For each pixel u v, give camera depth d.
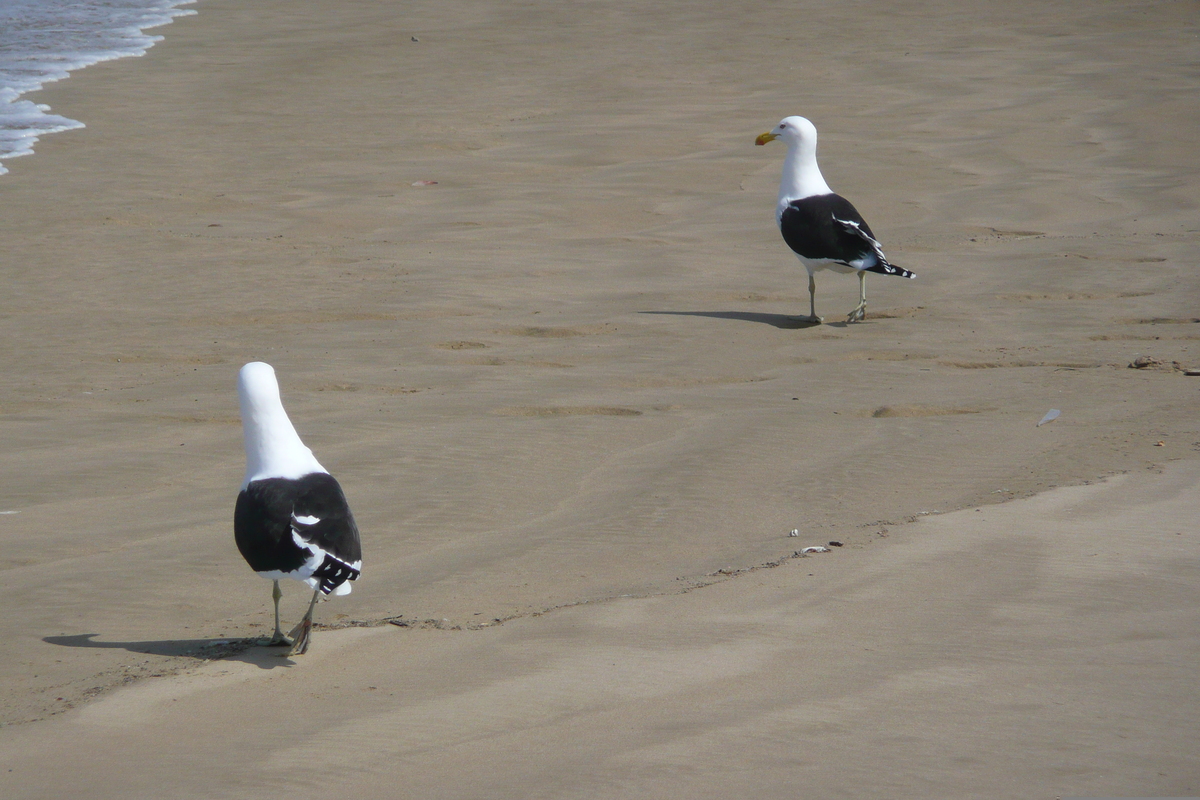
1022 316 19.61
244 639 8.66
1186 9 59.34
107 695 7.63
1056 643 7.55
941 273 23.08
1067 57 49.50
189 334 19.09
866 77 47.16
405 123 39.91
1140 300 20.33
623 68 48.97
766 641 7.84
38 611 9.32
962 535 9.73
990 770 5.94
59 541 10.86
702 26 57.88
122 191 31.02
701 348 18.06
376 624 8.79
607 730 6.63
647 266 24.03
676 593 8.90
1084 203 29.58
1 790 6.36
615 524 10.90
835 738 6.36
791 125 19.78
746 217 28.84
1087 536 9.55
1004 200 30.11
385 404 15.18
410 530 11.00
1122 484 10.90
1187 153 34.50
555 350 17.98
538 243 26.09
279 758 6.55
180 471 12.84
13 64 49.03
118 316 20.23
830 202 19.50
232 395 15.75
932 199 30.62
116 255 24.67
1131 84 43.94
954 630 7.85
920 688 6.96
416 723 6.90
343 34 55.75
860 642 7.73
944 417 14.15
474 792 5.99
